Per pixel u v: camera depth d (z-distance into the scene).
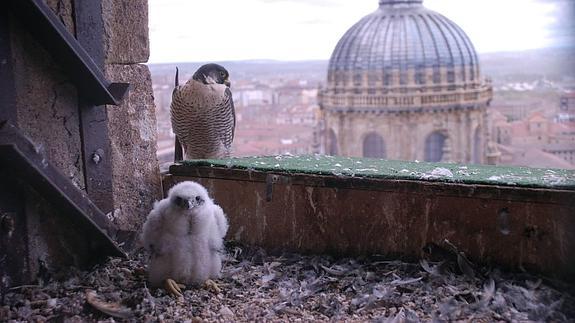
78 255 2.16
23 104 2.00
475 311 1.84
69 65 2.06
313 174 2.27
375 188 2.19
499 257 2.07
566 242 1.98
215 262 2.04
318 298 1.97
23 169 1.90
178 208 1.91
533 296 1.90
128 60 2.31
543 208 2.00
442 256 2.12
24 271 2.03
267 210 2.33
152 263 1.99
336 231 2.25
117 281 2.09
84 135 2.16
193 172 2.43
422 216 2.14
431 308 1.87
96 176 2.21
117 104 2.13
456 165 2.39
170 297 1.96
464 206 2.09
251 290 2.04
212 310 1.89
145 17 2.34
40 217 2.06
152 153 2.42
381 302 1.92
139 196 2.39
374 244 2.21
